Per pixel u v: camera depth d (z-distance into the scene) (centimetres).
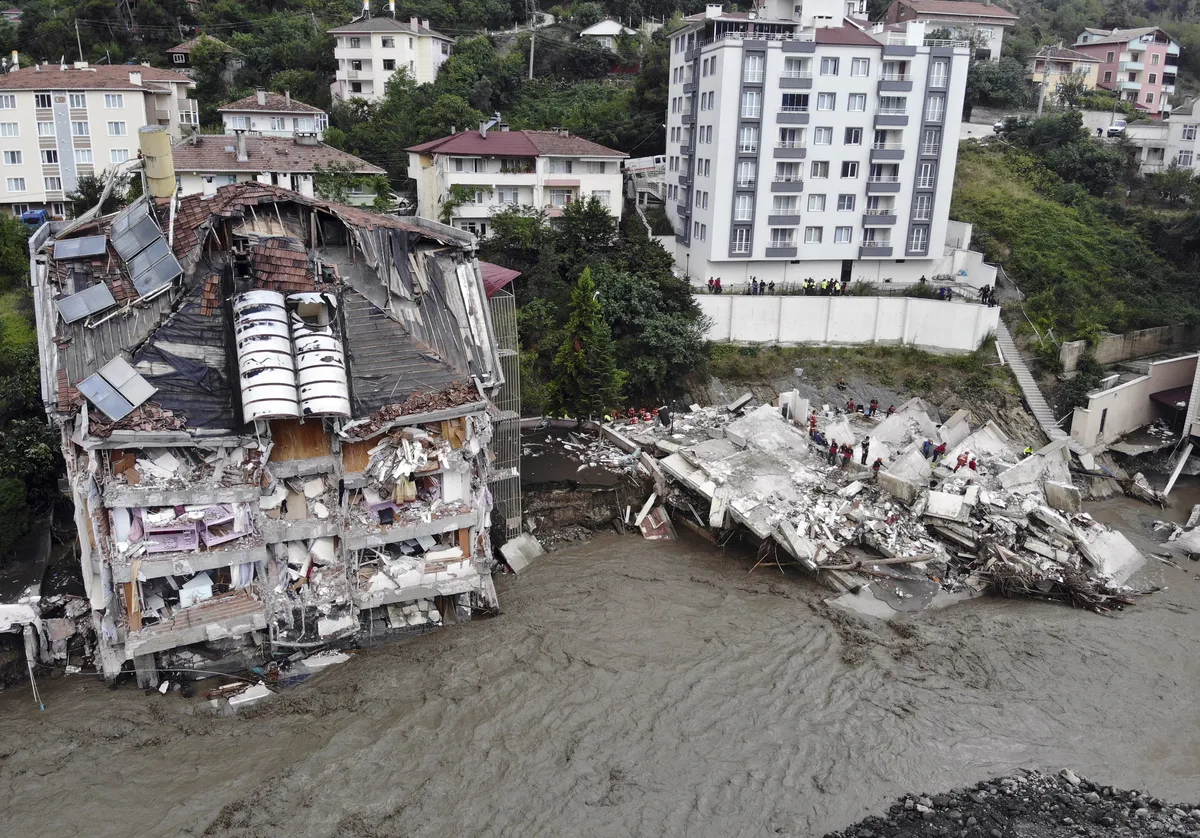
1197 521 4153
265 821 2158
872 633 3114
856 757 2486
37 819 2133
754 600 3297
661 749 2477
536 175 5962
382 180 5778
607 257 5491
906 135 5800
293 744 2427
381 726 2511
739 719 2616
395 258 2959
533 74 8694
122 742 2398
